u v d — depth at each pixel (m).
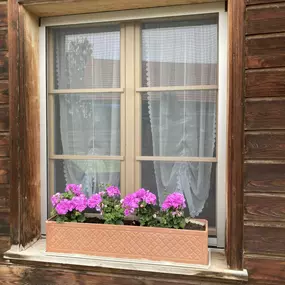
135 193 1.21
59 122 1.40
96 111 1.37
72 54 1.38
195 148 1.29
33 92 1.33
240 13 1.11
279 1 1.09
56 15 1.34
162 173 1.31
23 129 1.29
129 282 1.20
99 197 1.24
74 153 1.39
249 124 1.12
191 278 1.15
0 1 1.29
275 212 1.11
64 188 1.40
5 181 1.32
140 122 1.32
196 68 1.27
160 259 1.16
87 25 1.36
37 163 1.37
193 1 1.20
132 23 1.32
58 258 1.23
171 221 1.17
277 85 1.10
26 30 1.29
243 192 1.12
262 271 1.12
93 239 1.21
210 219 1.28
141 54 1.32
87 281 1.24
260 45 1.10
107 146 1.36
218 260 1.19
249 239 1.13
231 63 1.12
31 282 1.29
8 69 1.29
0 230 1.33
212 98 1.26
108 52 1.35
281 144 1.10
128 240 1.18
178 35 1.29
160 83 1.31
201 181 1.29
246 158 1.12
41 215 1.40
